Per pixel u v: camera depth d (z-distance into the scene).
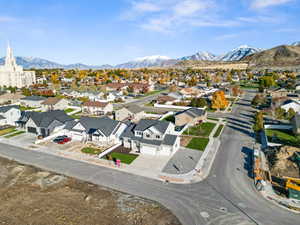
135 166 32.69
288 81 130.75
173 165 32.94
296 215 21.78
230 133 48.22
